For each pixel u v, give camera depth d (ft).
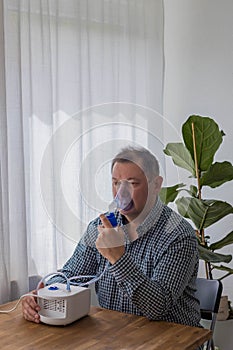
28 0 8.29
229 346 9.67
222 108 10.73
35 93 8.57
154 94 10.82
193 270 6.61
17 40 8.07
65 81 9.08
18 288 8.31
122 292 6.35
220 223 10.85
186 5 11.02
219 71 10.72
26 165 8.45
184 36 11.09
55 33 8.84
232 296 10.73
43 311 6.29
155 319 6.29
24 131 8.40
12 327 6.15
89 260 7.11
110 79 9.88
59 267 8.94
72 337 5.86
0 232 7.96
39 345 5.65
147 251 6.56
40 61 8.55
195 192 9.93
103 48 9.70
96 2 9.53
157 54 10.83
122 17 10.14
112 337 5.85
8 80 8.05
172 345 5.64
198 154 9.46
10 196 8.21
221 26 10.64
